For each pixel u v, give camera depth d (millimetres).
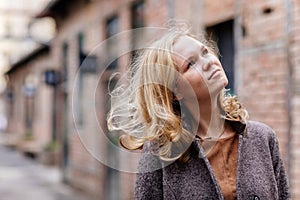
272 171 1846
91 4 10742
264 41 4602
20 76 28328
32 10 35125
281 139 4336
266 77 4559
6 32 37125
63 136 13547
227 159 1824
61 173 13594
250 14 4828
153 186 1846
